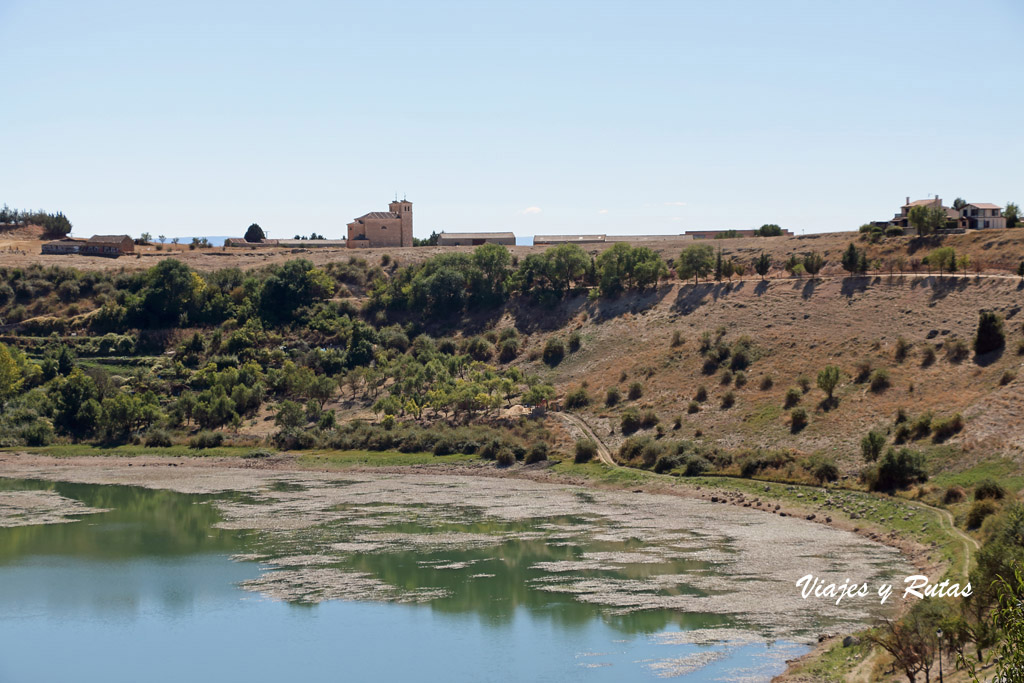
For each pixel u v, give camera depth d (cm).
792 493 10806
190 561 8800
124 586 7981
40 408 16288
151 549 9275
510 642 6475
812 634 6494
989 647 5153
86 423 15988
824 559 8425
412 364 17400
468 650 6341
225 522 10538
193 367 18400
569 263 19762
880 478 10225
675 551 8888
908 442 10938
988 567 5366
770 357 14538
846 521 9731
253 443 15262
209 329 19738
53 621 7075
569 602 7375
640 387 14938
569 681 5756
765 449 12062
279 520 10625
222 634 6756
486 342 18462
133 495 12262
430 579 8100
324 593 7731
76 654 6378
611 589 7700
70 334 19575
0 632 6838
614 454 13300
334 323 19775
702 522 10138
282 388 17350
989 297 13662
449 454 14300
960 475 9706
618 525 10125
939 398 11725
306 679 5881
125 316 19738
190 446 15262
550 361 17312
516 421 14988
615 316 17925
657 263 18475
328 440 15112
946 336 13188
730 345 15275
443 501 11700
